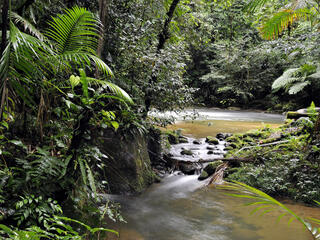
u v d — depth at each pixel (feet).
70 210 6.56
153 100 14.16
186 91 15.01
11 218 5.09
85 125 6.59
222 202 11.02
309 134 14.96
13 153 6.48
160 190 12.30
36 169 5.92
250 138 19.30
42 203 5.42
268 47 24.50
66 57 5.93
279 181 12.30
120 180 11.21
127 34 12.52
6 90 4.95
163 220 9.22
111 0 12.48
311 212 10.06
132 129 12.08
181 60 15.24
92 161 8.20
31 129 7.34
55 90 7.59
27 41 4.92
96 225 7.13
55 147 7.47
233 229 8.67
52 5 10.12
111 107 10.99
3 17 4.42
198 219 9.40
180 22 17.37
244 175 13.43
